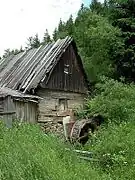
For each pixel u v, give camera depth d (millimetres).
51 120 17516
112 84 17672
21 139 8227
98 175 8125
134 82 20031
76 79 19656
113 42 20625
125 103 15828
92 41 23688
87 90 20469
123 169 8914
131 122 14070
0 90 15453
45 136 9250
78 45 26922
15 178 6277
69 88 19031
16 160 6828
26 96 15273
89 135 15812
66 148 9016
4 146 7500
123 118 15133
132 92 16844
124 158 9398
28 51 20812
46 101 17406
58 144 8961
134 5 20250
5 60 21422
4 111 13984
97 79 21484
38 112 16656
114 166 9195
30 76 17484
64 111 18531
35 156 7195
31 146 7781
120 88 16859
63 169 7316
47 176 6621
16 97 14727
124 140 10672
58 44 19172
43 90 17375
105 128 14312
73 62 19516
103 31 21641
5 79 18594
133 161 9227
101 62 22906
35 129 9750
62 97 18531
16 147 7516
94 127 17500
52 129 17500
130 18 20234
